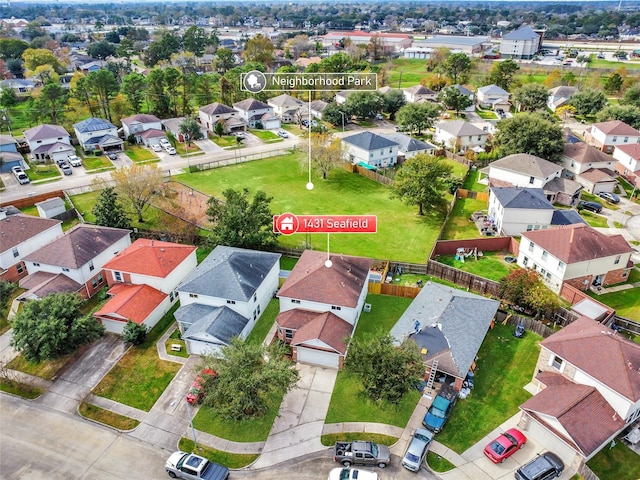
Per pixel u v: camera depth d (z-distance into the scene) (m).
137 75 124.88
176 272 51.94
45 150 94.50
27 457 34.59
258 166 93.62
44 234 58.91
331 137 94.44
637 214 73.25
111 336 46.53
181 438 36.09
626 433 35.91
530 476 31.73
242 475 33.22
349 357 37.59
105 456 34.72
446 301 45.72
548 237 56.16
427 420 36.31
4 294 47.72
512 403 38.88
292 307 45.78
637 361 36.09
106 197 64.12
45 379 41.53
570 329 41.56
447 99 131.38
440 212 74.12
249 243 57.28
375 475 31.67
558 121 104.31
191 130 102.94
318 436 36.09
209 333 42.06
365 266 50.34
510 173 79.44
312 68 158.00
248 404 33.88
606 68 189.25
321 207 75.31
